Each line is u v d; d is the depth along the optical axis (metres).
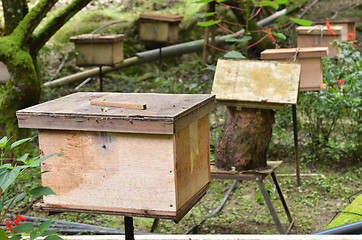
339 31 6.86
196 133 1.96
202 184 2.07
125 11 11.89
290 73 3.88
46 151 1.88
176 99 2.00
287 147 6.29
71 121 1.80
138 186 1.80
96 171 1.84
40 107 1.92
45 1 5.65
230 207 4.81
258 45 9.87
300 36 7.08
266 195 3.86
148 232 4.25
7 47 5.47
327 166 5.77
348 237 2.31
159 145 1.74
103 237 2.51
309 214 4.56
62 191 1.90
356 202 3.37
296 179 5.42
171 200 1.77
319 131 6.02
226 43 11.32
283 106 3.79
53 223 4.28
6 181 1.55
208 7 8.99
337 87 5.79
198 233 4.26
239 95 3.85
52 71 9.79
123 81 9.87
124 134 1.77
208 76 8.58
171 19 9.59
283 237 2.39
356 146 5.74
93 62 7.59
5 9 5.84
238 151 3.91
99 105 1.92
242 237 2.44
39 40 5.95
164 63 10.99
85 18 11.30
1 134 5.55
